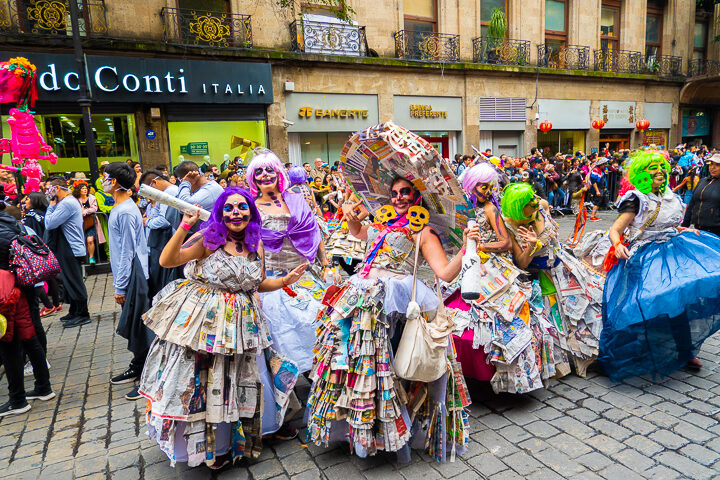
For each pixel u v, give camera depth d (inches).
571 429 115.3
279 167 129.5
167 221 154.7
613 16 747.4
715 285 125.9
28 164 303.3
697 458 101.3
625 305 131.5
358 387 96.6
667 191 138.5
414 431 108.0
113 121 452.1
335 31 543.5
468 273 87.8
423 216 100.0
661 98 791.7
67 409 138.1
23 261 131.5
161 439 96.7
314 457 108.7
